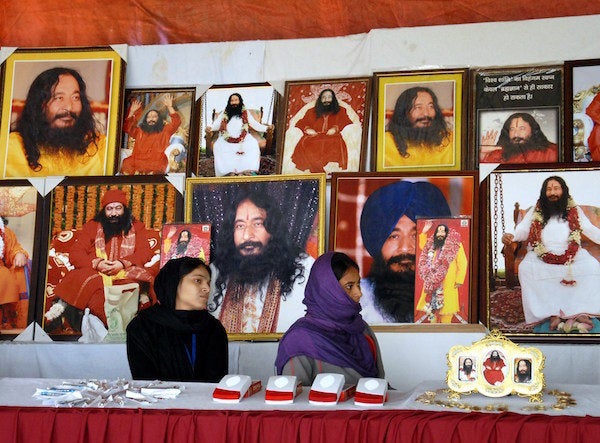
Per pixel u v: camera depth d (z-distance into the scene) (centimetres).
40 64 731
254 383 351
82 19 731
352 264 425
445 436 287
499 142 669
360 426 293
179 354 473
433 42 695
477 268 632
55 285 679
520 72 678
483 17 689
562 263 621
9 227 694
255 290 654
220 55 729
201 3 711
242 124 715
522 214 637
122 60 729
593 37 670
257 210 670
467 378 331
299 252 655
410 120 686
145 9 719
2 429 312
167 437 304
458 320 623
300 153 697
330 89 708
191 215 679
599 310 604
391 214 655
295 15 711
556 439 280
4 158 720
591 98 661
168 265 493
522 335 611
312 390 324
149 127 723
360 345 422
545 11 679
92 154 715
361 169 683
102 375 640
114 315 664
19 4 725
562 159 657
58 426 311
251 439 299
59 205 695
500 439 284
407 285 638
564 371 596
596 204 627
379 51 701
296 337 406
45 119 724
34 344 651
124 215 687
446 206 649
